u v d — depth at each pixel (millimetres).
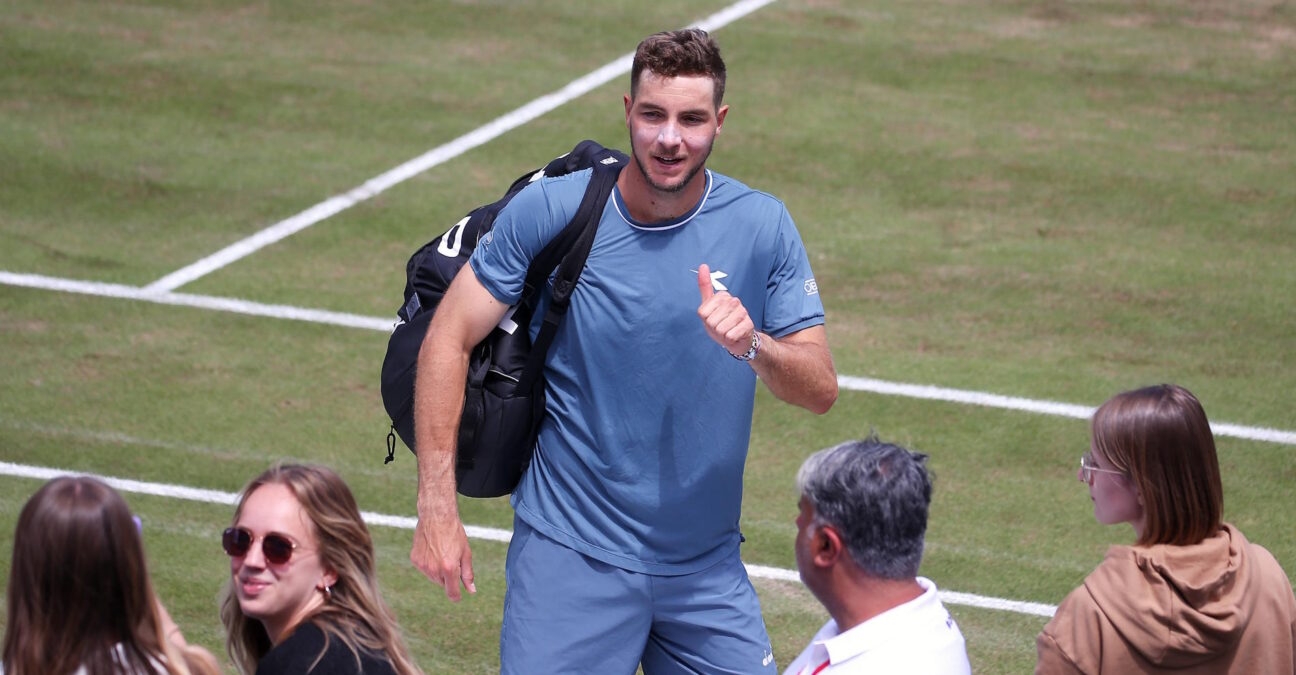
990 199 26969
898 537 7520
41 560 7961
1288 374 21422
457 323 10711
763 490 18609
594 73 32031
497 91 31141
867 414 20422
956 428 20062
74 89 30516
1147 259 24891
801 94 30797
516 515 11336
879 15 34531
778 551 17234
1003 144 28875
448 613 15859
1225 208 26578
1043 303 23531
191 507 17750
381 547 17141
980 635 15523
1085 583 8820
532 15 34625
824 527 7641
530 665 11102
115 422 19766
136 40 32719
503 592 16312
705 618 11234
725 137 28984
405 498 18234
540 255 10594
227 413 20141
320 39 33250
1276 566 9016
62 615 8008
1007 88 31188
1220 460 19172
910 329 22781
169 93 30516
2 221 25672
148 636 8219
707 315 9812
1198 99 30750
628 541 10891
